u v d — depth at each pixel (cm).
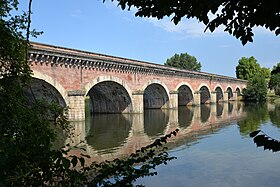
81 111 4072
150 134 3152
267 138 432
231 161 1828
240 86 11325
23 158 502
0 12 903
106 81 4797
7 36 902
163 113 5844
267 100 10188
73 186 536
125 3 543
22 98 955
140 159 658
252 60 12512
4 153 479
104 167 643
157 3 496
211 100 8956
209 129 3378
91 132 3300
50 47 3812
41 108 995
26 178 532
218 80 9475
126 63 5128
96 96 5894
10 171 482
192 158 1906
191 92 7844
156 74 6231
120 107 5753
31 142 503
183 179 1473
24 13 944
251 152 2069
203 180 1460
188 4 473
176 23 505
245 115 5031
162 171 1592
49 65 3675
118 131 3394
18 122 870
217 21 482
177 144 2422
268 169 1648
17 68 938
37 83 3691
